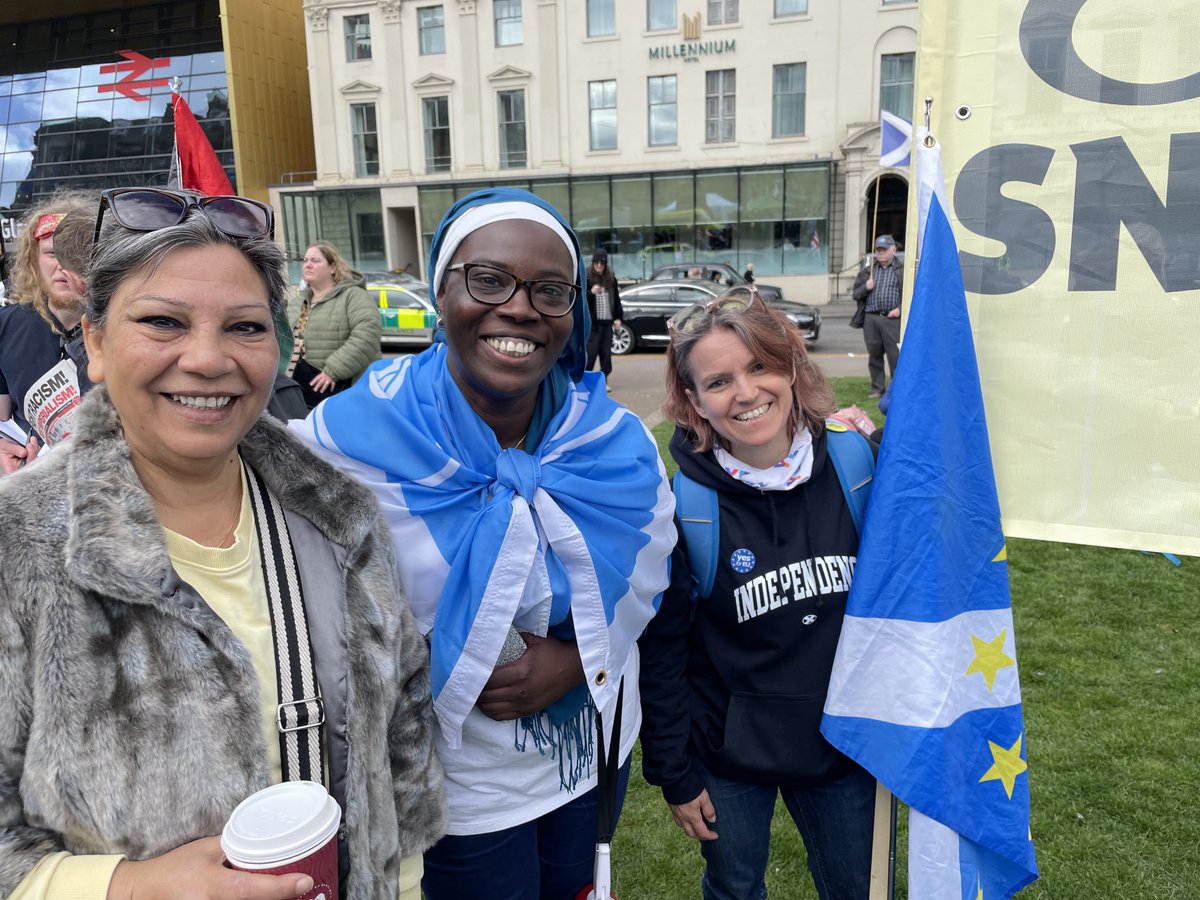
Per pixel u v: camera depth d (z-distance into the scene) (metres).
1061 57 1.56
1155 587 4.25
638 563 1.62
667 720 1.79
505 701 1.53
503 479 1.53
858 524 1.73
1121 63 1.53
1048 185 1.59
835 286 23.67
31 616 0.94
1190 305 1.54
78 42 32.91
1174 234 1.53
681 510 1.73
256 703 1.06
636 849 2.61
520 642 1.53
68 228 2.22
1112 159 1.55
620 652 1.63
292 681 1.13
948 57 1.62
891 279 8.58
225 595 1.13
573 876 1.74
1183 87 1.50
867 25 22.27
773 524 1.70
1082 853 2.46
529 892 1.66
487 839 1.61
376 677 1.22
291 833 0.94
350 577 1.23
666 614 1.78
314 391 5.02
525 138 25.08
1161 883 2.36
